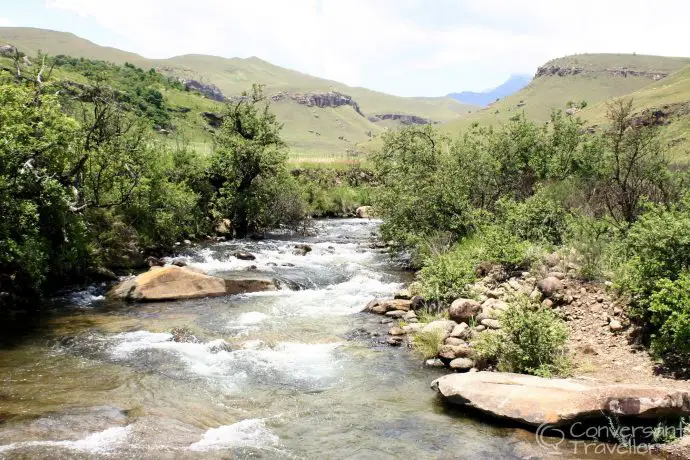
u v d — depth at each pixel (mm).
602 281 10578
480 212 17203
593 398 6590
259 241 25656
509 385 7473
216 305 13688
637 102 113312
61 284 14828
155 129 65500
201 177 27281
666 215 9078
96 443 6230
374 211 21219
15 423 6676
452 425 7008
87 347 10023
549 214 14539
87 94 18734
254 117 29812
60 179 15211
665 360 8008
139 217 19922
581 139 21688
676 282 7852
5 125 13000
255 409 7520
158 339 10641
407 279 16984
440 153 20828
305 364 9445
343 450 6316
